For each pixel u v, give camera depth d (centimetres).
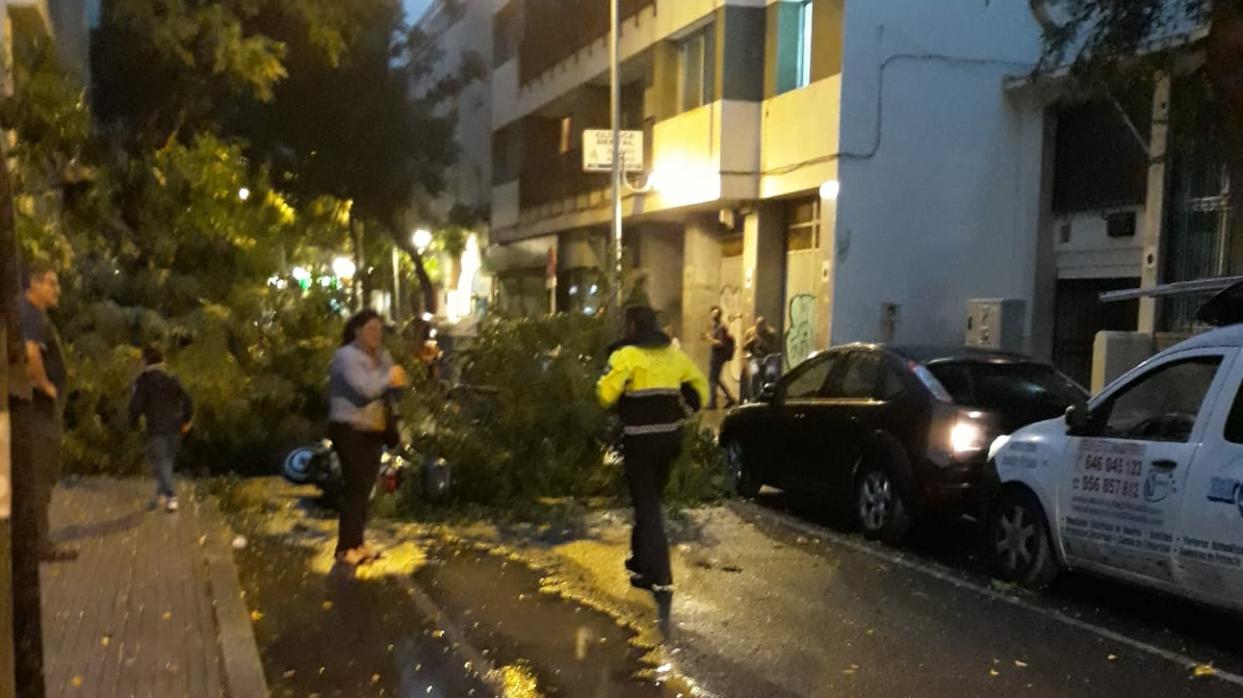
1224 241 1388
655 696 573
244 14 1717
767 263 2105
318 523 978
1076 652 659
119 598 679
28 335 701
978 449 884
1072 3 1143
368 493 844
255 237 1383
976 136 1838
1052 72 1409
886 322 1820
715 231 2372
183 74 1744
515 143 3378
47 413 728
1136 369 738
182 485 1095
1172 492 668
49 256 1154
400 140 2683
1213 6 898
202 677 548
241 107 2314
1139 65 1101
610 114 2802
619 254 1188
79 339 1162
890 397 948
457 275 4544
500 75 3462
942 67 1819
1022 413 916
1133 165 1628
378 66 2575
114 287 1266
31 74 1265
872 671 618
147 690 529
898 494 920
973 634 692
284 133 2486
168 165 1352
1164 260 1473
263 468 1259
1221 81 892
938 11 1814
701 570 846
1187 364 704
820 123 1844
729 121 2027
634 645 657
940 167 1828
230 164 1384
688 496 1122
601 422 1103
